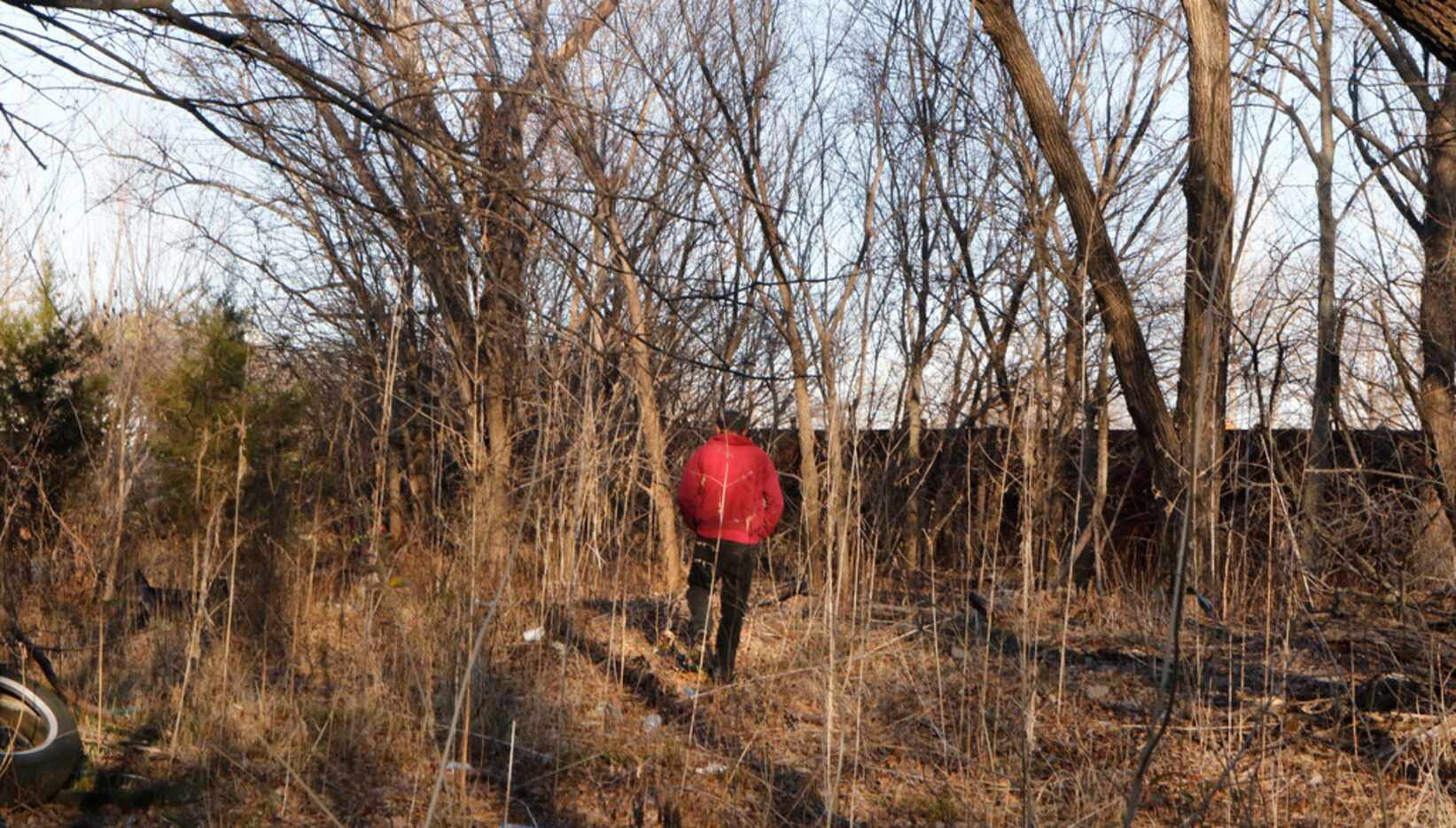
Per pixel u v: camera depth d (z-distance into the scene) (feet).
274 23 15.42
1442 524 24.71
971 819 14.56
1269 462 16.96
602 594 25.41
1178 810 15.07
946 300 44.29
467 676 7.92
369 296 24.81
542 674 19.56
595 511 21.61
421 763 16.53
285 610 21.59
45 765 14.21
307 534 24.57
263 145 16.14
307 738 16.76
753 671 21.40
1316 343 23.44
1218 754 16.83
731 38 37.17
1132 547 36.32
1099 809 14.17
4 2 13.50
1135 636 23.66
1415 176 39.29
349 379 27.63
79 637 20.47
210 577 19.48
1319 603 22.24
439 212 16.63
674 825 14.65
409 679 18.75
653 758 17.21
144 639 20.52
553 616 21.30
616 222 18.17
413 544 24.49
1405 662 19.53
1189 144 25.11
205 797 14.11
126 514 24.52
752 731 18.49
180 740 16.62
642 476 33.78
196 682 17.62
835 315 22.70
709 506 21.65
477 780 16.19
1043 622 25.17
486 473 22.59
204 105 14.97
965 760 16.83
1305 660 20.27
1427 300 26.86
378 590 21.95
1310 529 20.47
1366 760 16.43
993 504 19.54
